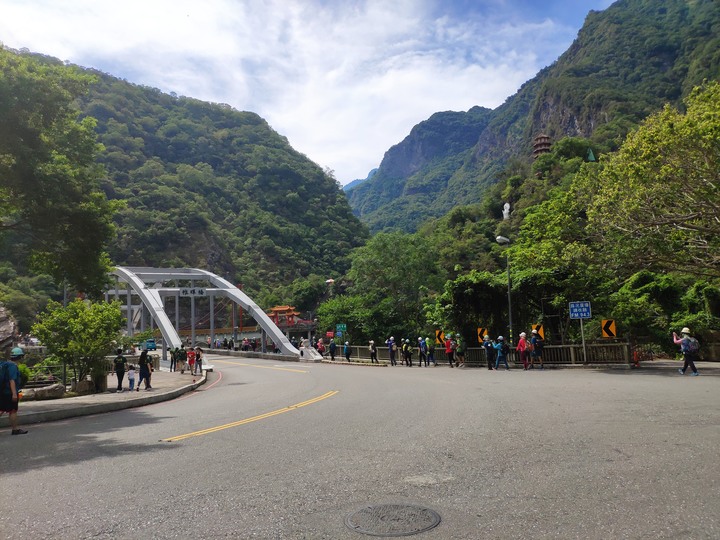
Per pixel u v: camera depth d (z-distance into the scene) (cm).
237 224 13512
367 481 509
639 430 734
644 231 2152
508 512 408
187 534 379
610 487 467
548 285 2709
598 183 2397
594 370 2141
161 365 4159
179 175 13638
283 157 16775
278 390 1712
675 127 1892
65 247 1712
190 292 5575
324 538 364
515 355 2572
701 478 486
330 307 5225
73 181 1565
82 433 930
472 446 658
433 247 5862
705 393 1162
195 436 810
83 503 466
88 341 2159
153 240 10900
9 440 874
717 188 1866
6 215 1680
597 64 19825
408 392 1421
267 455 644
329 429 826
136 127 14450
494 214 11612
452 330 2984
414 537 361
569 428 766
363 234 15738
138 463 628
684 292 3338
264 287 11588
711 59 14588
